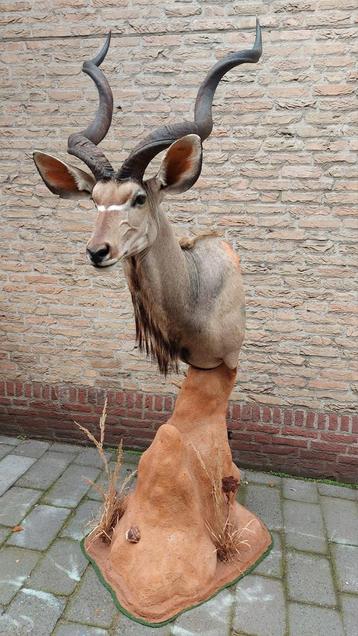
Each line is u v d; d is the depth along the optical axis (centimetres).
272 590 259
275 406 375
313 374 365
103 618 239
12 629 232
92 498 334
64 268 388
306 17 317
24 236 388
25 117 367
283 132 334
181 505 254
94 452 403
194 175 192
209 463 271
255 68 328
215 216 354
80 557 277
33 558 276
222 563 269
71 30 346
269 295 359
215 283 240
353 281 347
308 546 295
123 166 182
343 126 326
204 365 263
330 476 377
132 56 342
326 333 358
